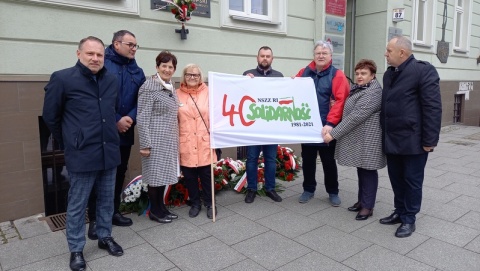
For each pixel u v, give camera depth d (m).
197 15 4.96
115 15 4.25
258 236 3.45
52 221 3.79
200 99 3.83
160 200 3.84
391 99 3.37
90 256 3.09
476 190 4.76
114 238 3.42
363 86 3.71
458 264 2.92
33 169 3.83
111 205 3.13
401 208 3.65
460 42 11.02
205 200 3.99
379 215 3.95
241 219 3.86
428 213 3.98
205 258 3.04
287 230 3.58
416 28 8.98
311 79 4.21
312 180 4.37
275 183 4.95
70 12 3.93
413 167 3.37
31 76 3.72
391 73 3.41
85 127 2.75
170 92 3.62
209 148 3.85
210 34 5.15
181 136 3.78
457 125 10.64
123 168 3.68
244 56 5.62
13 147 3.69
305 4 6.41
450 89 10.38
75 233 2.90
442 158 6.59
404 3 8.38
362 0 8.18
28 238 3.41
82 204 2.90
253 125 4.04
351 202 4.36
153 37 4.59
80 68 2.74
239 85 3.99
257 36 5.76
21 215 3.82
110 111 2.89
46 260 3.03
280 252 3.14
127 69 3.52
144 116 3.47
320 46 4.04
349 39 8.52
